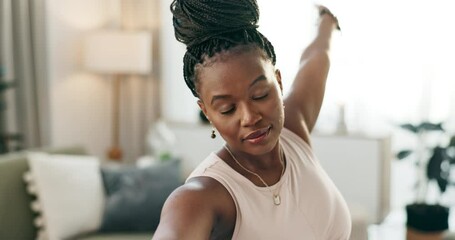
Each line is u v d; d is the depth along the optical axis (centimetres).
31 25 413
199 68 76
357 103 433
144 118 489
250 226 81
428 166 338
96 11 471
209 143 446
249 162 85
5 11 394
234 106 76
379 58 428
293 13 438
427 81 418
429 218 327
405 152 363
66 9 441
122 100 491
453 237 331
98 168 323
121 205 311
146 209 312
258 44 77
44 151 322
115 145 479
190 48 77
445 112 418
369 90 432
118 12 478
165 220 71
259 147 78
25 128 415
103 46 429
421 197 400
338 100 434
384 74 429
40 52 423
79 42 456
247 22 76
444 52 415
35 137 425
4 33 393
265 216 83
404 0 420
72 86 453
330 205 94
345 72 434
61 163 305
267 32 445
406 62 424
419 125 353
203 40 75
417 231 332
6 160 294
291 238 86
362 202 409
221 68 74
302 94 110
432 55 417
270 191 85
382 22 425
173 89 484
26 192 297
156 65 480
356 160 407
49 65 428
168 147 421
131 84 486
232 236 82
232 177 82
